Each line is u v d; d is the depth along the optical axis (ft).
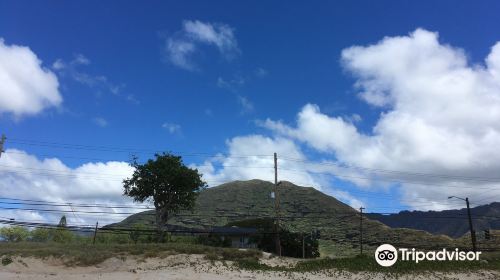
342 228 384.88
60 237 249.75
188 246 164.45
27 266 138.10
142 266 143.64
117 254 149.69
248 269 143.33
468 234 336.49
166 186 213.46
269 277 133.39
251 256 163.12
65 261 142.61
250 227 261.03
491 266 168.14
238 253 162.71
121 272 138.10
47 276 129.70
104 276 131.54
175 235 252.42
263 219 270.05
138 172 215.10
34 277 126.93
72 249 153.17
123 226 292.61
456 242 309.22
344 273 144.56
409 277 144.15
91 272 138.82
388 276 143.13
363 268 152.76
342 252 293.84
